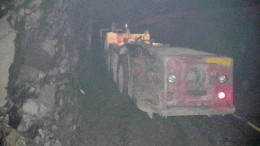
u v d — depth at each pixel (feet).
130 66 24.02
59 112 17.08
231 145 17.42
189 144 17.65
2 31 13.14
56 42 19.36
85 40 46.62
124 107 23.68
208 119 21.74
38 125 14.10
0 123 11.51
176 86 18.63
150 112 19.94
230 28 36.35
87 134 18.47
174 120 21.44
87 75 32.45
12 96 13.05
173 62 18.42
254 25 32.50
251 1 32.83
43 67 16.90
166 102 18.62
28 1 15.65
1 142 11.13
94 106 23.20
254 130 19.60
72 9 29.58
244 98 26.43
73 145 16.53
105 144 17.47
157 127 20.13
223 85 19.22
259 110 23.20
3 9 13.78
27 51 15.81
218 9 38.63
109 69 33.60
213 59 18.83
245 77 31.76
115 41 35.63
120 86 27.37
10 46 12.93
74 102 21.43
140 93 20.99
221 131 19.48
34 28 16.47
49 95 16.52
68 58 23.53
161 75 18.57
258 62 31.63
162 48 21.61
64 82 20.27
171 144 17.67
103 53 40.42
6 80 12.38
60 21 21.94
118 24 41.78
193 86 18.85
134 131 19.36
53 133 15.11
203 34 42.24
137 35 33.65
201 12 42.70
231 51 36.01
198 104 19.06
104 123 20.21
